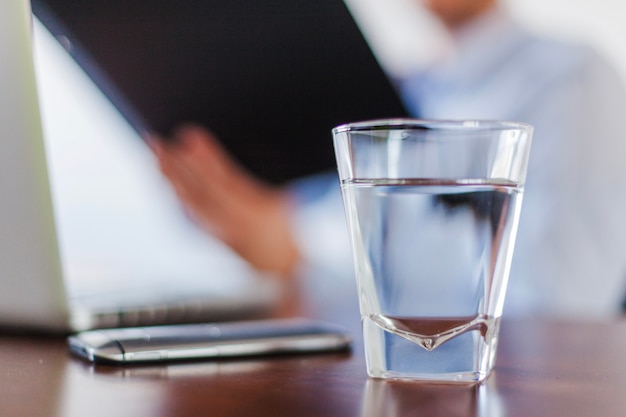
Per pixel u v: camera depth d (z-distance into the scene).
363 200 0.47
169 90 0.76
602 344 0.59
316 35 0.86
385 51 2.07
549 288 1.74
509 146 0.47
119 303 0.63
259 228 1.16
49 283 0.59
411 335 0.48
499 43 2.11
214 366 0.51
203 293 0.69
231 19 0.77
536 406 0.44
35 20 0.59
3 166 0.57
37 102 0.56
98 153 0.67
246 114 0.83
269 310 0.73
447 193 0.47
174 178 0.83
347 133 0.47
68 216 0.59
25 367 0.51
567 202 1.83
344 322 0.69
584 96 1.97
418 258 0.47
